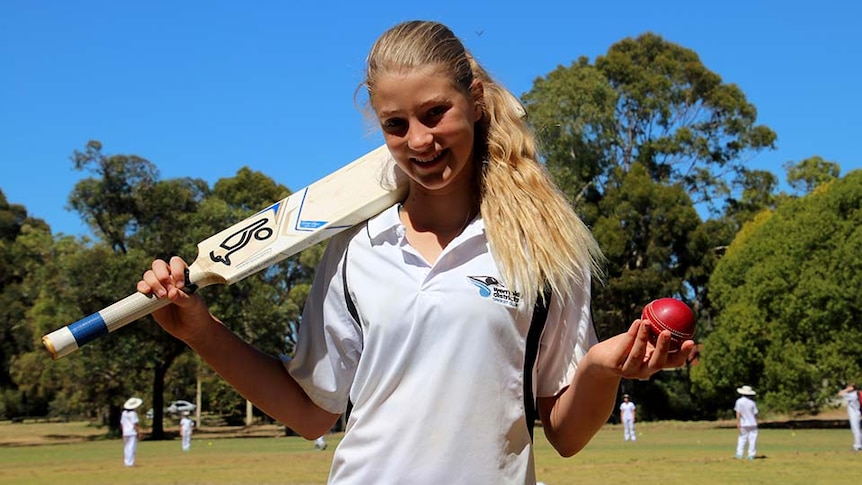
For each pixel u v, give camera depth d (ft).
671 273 147.74
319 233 8.17
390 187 8.29
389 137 7.82
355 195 8.34
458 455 7.30
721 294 130.62
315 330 8.46
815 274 114.83
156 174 142.82
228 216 146.20
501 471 7.43
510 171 8.10
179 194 144.46
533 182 8.11
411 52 7.64
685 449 89.04
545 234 7.89
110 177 139.54
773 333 118.93
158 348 142.41
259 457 91.15
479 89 8.16
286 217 8.44
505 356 7.54
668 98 168.96
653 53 176.24
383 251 7.95
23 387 166.81
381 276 7.81
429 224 8.18
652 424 153.89
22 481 64.59
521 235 7.86
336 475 7.80
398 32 7.86
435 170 7.75
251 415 198.70
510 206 7.88
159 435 149.59
